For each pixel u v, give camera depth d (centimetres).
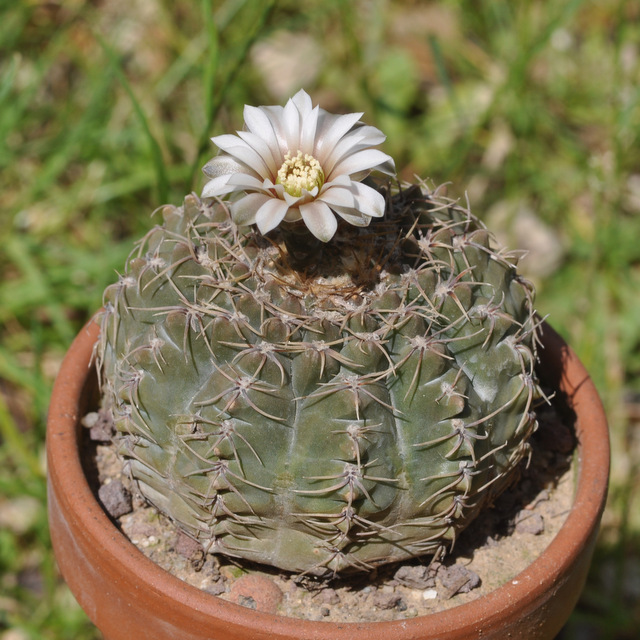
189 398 41
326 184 40
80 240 65
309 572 42
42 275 61
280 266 42
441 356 40
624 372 63
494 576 43
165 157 67
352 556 41
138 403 41
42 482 54
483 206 70
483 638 41
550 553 42
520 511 44
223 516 41
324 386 40
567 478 46
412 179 70
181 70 69
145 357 41
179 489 41
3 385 59
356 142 40
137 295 42
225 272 42
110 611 42
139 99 68
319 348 40
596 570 56
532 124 71
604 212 68
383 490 40
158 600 41
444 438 40
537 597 41
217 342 40
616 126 66
